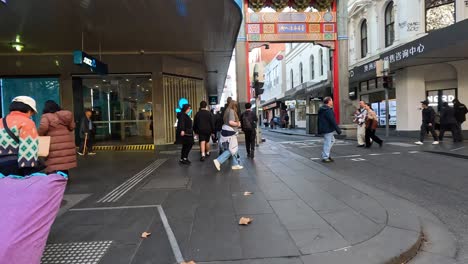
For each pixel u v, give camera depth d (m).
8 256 2.49
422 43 14.15
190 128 9.41
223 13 9.32
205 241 3.78
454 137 13.52
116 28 10.52
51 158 5.69
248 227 4.20
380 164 9.29
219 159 8.22
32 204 2.74
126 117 15.09
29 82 14.14
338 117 18.25
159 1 8.30
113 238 3.90
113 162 10.23
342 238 3.81
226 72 21.92
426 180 7.23
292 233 3.97
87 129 12.73
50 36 11.24
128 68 14.50
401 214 4.67
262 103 57.81
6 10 8.55
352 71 22.81
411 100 17.56
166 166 9.14
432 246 3.89
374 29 21.19
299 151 12.51
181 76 16.11
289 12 17.33
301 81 37.28
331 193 5.83
